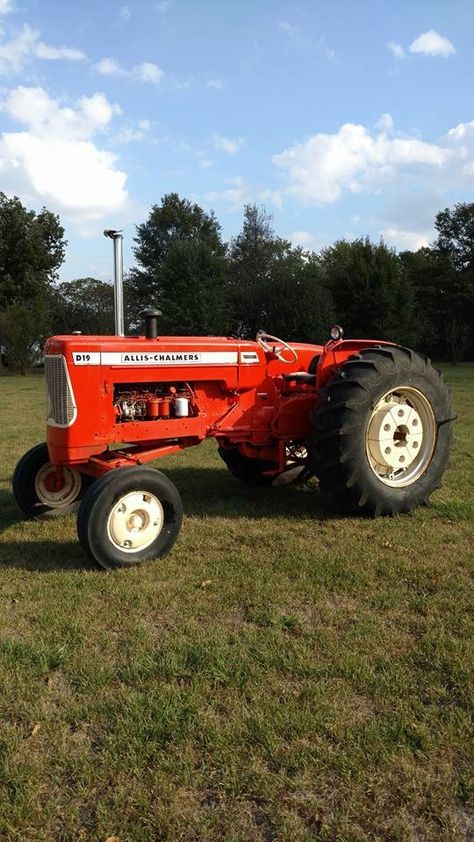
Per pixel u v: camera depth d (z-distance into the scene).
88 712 2.39
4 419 11.66
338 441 4.50
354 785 2.02
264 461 5.76
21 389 20.33
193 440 4.73
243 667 2.68
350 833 1.84
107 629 3.08
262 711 2.38
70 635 3.01
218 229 50.72
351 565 3.81
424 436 4.97
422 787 2.01
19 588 3.61
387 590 3.46
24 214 38.56
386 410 4.69
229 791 2.01
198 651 2.80
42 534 4.62
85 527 3.74
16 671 2.68
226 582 3.62
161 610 3.29
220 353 4.75
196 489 5.91
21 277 38.47
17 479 4.88
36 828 1.89
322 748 2.17
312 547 4.18
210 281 33.47
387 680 2.56
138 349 4.34
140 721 2.31
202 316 32.78
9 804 1.96
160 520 4.01
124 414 4.39
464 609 3.20
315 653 2.79
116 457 4.35
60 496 5.09
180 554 4.10
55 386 4.14
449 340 32.69
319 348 5.67
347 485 4.53
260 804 1.96
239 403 4.94
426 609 3.21
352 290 33.06
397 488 4.78
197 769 2.10
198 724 2.31
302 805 1.94
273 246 36.66
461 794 1.98
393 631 2.99
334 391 4.57
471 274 41.53
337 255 41.66
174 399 4.56
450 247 43.84
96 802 1.98
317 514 4.96
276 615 3.15
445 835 1.84
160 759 2.13
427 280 42.06
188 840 1.84
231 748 2.18
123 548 3.89
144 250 50.34
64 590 3.54
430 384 4.90
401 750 2.16
